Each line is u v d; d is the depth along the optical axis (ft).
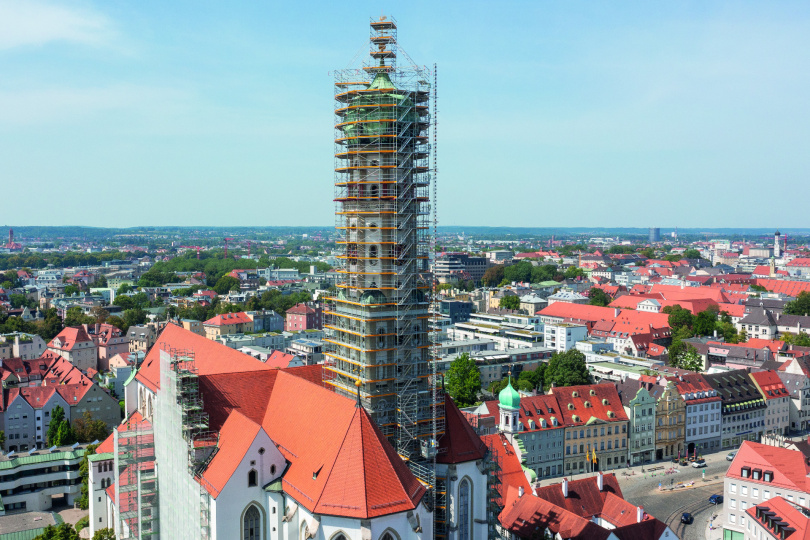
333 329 355.97
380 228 325.42
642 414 584.81
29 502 482.69
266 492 289.12
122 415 640.99
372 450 270.26
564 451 550.77
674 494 513.86
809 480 417.08
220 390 329.72
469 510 330.13
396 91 331.57
